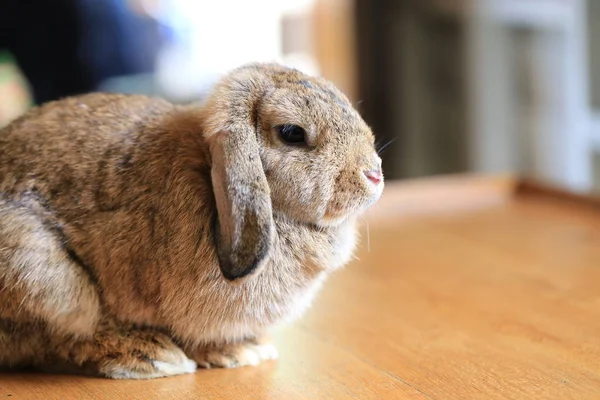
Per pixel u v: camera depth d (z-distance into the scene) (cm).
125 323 68
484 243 102
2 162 68
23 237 65
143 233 67
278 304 68
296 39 159
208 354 70
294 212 67
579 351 72
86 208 67
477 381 67
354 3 158
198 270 66
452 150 155
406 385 67
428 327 78
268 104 66
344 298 85
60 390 67
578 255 96
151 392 66
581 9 132
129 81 137
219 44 149
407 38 155
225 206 64
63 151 68
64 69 130
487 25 146
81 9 128
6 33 126
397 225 111
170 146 68
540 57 140
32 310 66
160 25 140
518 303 83
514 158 147
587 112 135
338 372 69
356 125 68
